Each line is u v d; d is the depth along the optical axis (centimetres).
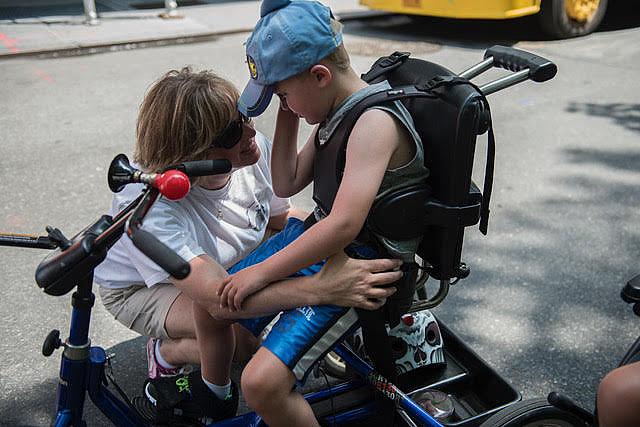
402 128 166
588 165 430
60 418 182
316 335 180
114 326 287
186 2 910
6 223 358
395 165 167
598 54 665
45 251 333
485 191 183
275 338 181
